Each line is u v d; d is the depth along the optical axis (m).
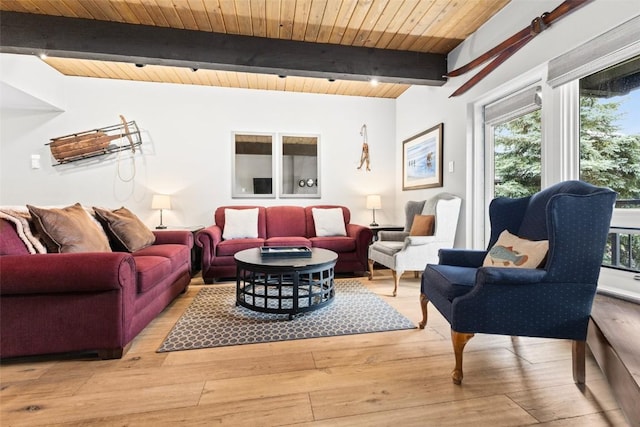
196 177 4.20
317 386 1.47
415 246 2.96
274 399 1.38
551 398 1.38
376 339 1.99
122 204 4.01
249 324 2.22
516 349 1.84
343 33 2.92
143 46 2.74
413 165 4.18
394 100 4.68
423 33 2.94
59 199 3.86
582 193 1.51
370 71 3.18
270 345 1.90
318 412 1.29
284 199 4.45
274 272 2.28
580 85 2.08
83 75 3.85
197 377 1.55
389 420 1.24
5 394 1.41
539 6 2.24
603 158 1.95
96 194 3.95
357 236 3.70
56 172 3.85
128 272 1.78
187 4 2.47
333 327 2.16
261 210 4.10
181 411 1.29
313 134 4.50
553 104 2.21
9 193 3.76
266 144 4.37
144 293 2.04
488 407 1.32
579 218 1.43
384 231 3.88
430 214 3.33
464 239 3.13
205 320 2.29
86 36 2.65
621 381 1.26
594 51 1.86
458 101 3.22
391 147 4.71
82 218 2.24
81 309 1.69
